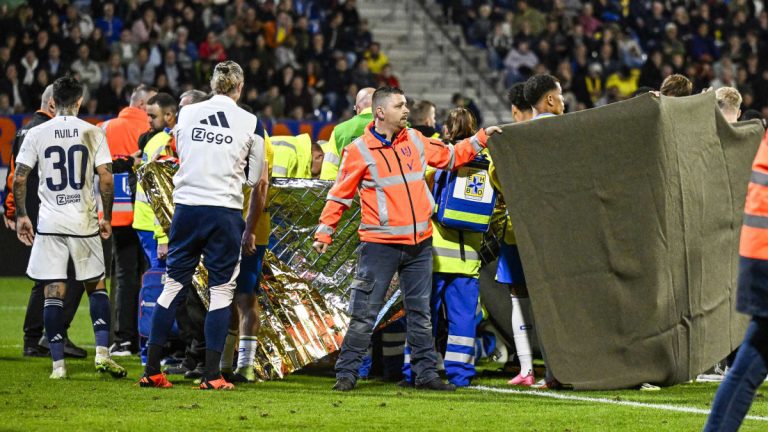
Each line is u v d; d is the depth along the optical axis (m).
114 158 27.27
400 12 69.50
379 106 20.48
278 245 22.61
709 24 70.44
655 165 20.00
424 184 20.83
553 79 21.36
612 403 19.20
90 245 22.34
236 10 60.31
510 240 22.03
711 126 21.16
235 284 20.88
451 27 69.62
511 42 67.62
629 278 20.30
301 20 60.62
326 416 17.59
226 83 20.83
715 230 21.41
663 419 17.45
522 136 20.48
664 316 20.38
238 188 20.58
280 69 57.12
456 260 21.47
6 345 28.69
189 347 23.02
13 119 48.19
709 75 63.97
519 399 19.72
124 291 27.34
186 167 20.45
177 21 58.47
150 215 24.47
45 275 22.16
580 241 20.44
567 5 71.38
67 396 19.61
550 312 20.59
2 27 54.34
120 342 27.42
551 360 20.64
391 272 20.80
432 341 21.11
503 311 23.75
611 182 20.20
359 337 20.89
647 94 19.94
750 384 13.88
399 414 17.88
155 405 18.56
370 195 20.66
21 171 22.19
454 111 22.38
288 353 22.52
